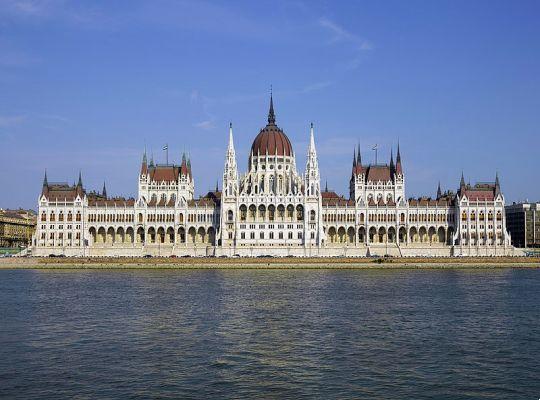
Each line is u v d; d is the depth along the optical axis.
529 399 60.75
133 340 85.25
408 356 76.19
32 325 97.00
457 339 86.19
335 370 70.00
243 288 154.50
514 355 76.88
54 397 60.75
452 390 63.16
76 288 154.75
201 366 71.44
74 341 84.56
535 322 100.25
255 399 60.38
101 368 70.62
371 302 125.12
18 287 157.62
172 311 112.12
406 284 166.50
